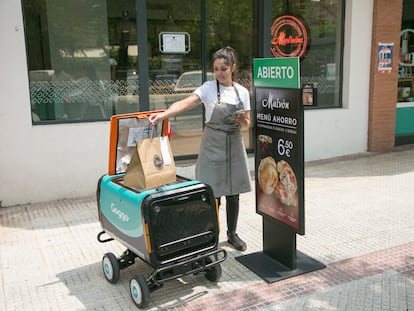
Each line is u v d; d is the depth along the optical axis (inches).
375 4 291.4
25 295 132.9
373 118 305.3
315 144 291.6
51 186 220.8
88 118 231.8
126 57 235.0
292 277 139.6
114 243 169.5
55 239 174.2
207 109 148.3
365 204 207.5
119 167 139.5
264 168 147.5
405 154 304.0
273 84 136.9
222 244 166.2
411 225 180.9
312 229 179.2
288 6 276.8
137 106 241.0
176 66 251.4
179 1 245.6
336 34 296.4
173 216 120.4
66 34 221.3
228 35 263.9
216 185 150.5
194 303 126.0
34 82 218.2
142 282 120.9
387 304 122.9
